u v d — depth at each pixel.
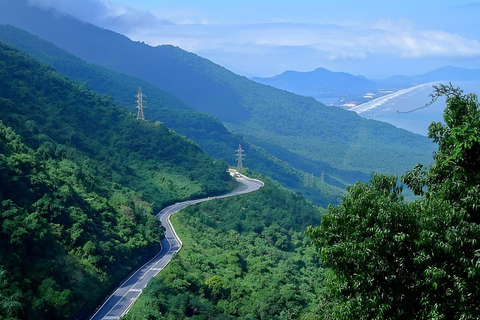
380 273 25.45
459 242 24.34
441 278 24.30
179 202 157.50
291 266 117.50
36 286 70.75
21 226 76.88
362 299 26.02
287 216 162.50
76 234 86.12
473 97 28.00
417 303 25.47
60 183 103.81
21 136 118.56
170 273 89.12
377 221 26.27
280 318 82.50
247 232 145.38
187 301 80.88
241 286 93.38
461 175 26.69
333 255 27.05
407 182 29.98
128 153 180.38
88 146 166.12
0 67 182.38
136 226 110.06
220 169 191.38
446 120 28.19
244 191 181.25
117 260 91.56
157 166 177.00
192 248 113.56
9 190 86.56
